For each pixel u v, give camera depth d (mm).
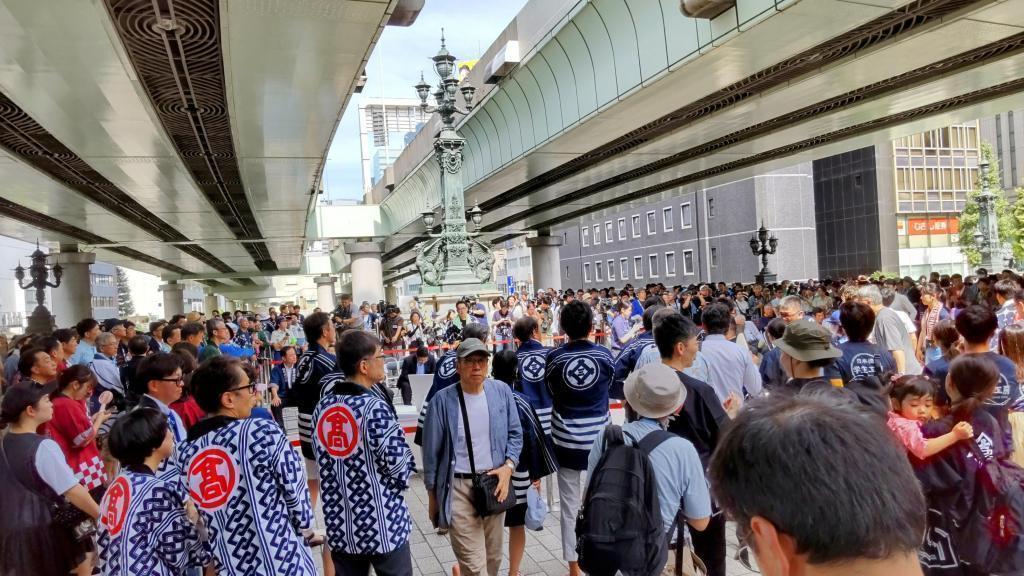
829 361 3559
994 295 10977
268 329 17281
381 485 3137
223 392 2771
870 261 46844
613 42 12031
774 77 11375
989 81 12180
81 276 31016
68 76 9109
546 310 17906
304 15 7641
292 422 10695
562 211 30141
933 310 8688
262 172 16609
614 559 2381
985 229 42719
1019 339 4133
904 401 3264
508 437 3791
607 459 2574
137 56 8773
